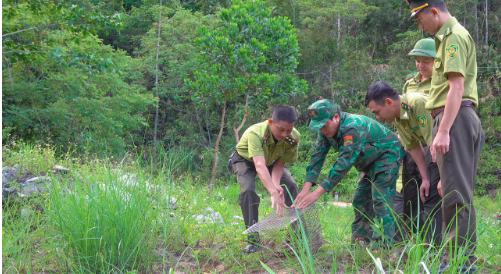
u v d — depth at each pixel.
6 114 13.76
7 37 11.04
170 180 3.99
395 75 21.02
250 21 12.66
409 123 3.26
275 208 3.50
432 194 3.38
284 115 3.40
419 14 2.78
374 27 25.06
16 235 3.40
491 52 20.45
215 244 3.80
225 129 22.72
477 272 2.55
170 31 22.77
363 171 3.52
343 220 4.88
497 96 19.53
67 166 6.03
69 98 14.60
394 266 2.90
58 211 3.25
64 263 3.12
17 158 5.93
